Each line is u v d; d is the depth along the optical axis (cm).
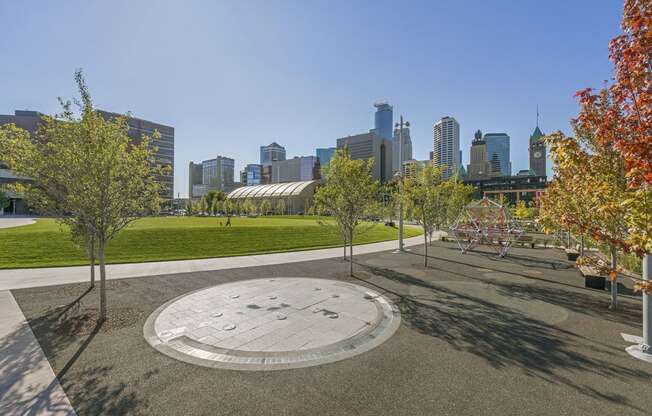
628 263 1289
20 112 9781
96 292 955
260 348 587
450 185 1619
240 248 1969
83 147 694
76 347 587
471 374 494
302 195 10988
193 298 903
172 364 526
